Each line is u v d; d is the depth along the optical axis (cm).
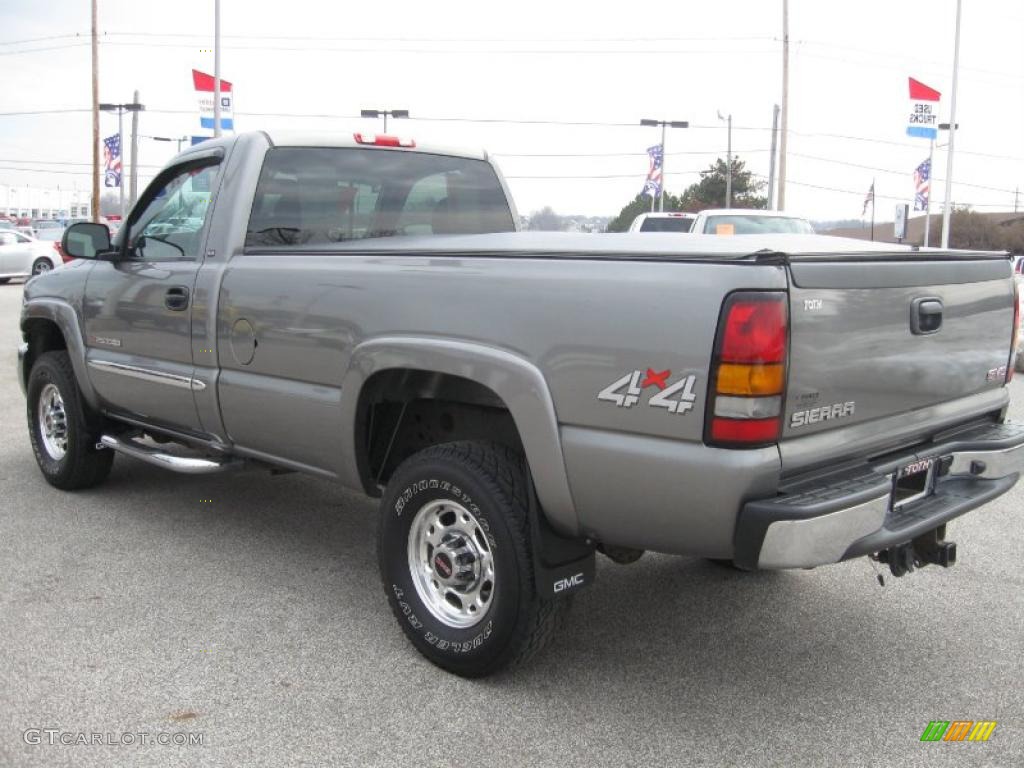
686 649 369
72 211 10400
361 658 357
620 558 350
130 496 568
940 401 333
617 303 284
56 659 350
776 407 266
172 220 470
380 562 365
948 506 325
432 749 295
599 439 290
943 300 324
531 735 304
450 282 329
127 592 417
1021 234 6122
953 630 388
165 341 459
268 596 415
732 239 347
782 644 374
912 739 304
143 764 283
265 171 436
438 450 340
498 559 320
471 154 517
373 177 471
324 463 395
